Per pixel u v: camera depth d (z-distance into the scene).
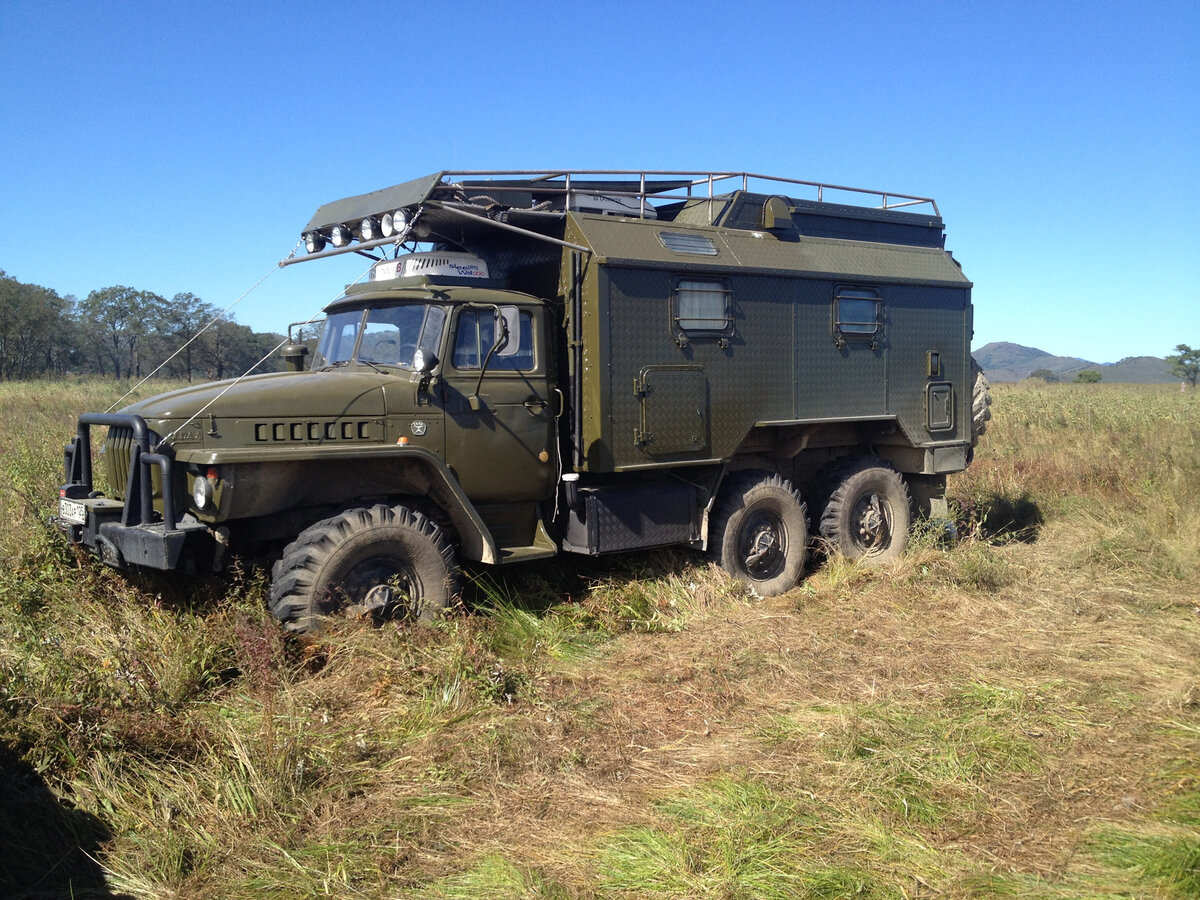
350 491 5.51
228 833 3.39
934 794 3.82
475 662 4.79
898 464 8.59
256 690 4.47
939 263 8.55
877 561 7.95
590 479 6.64
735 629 6.09
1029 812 3.69
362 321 6.31
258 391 5.26
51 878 3.17
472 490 6.00
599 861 3.29
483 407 5.98
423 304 5.91
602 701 4.80
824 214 7.93
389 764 3.98
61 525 5.63
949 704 4.80
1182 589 7.21
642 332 6.42
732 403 6.97
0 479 7.15
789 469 8.02
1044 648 5.79
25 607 5.15
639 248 6.43
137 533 4.79
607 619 6.05
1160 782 3.97
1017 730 4.45
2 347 47.47
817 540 7.82
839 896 3.05
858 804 3.70
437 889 3.12
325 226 6.68
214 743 3.96
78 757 3.67
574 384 6.30
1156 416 17.39
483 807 3.69
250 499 5.04
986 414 9.01
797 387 7.39
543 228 6.63
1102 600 6.88
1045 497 10.55
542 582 6.45
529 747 4.19
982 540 8.64
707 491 6.97
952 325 8.59
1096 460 12.30
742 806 3.67
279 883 3.12
